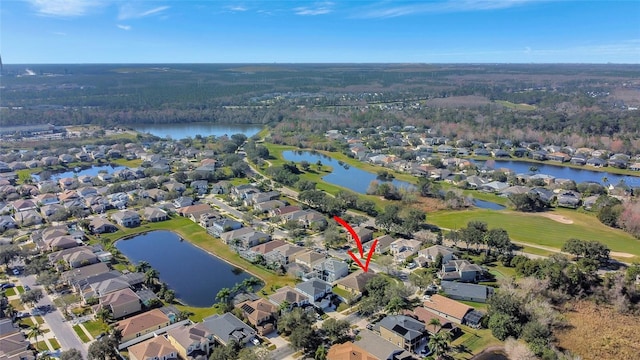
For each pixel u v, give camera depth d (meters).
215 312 111.12
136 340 98.31
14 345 92.88
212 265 141.00
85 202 194.88
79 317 108.31
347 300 117.38
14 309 109.31
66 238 148.12
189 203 197.75
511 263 137.12
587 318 111.12
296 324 101.00
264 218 182.12
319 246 153.50
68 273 125.81
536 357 93.56
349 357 88.62
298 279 129.12
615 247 152.50
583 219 183.38
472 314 108.00
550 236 163.50
